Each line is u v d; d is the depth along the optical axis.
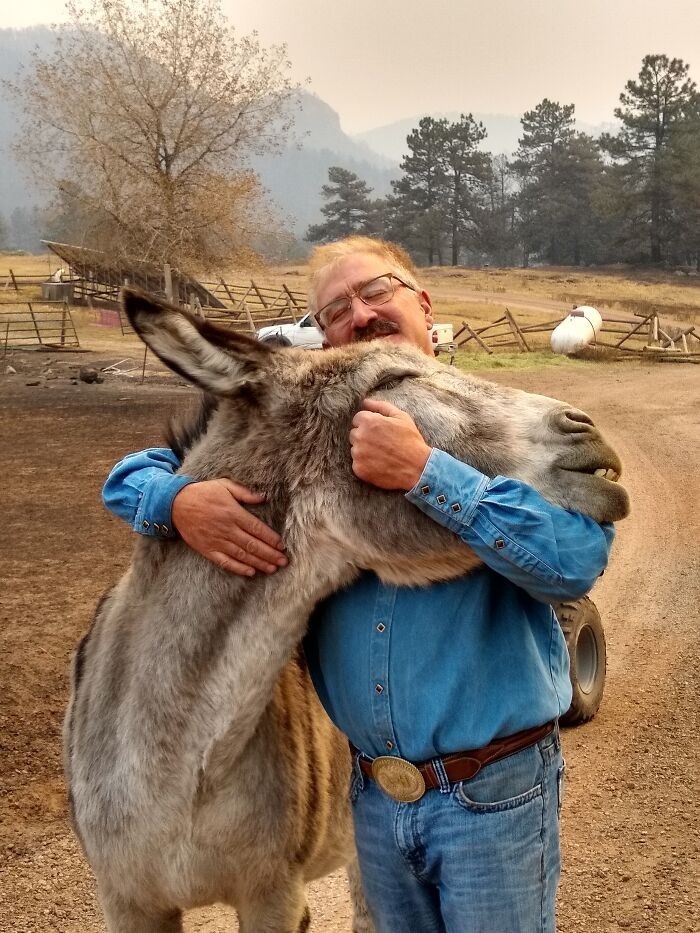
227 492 2.19
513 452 2.14
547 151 107.88
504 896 2.01
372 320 2.58
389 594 2.14
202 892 2.25
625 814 4.50
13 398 18.19
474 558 2.10
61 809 4.42
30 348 26.84
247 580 2.21
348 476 2.18
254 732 2.29
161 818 2.18
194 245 31.55
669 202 89.94
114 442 13.77
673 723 5.45
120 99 29.53
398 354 2.38
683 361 28.83
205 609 2.21
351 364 2.34
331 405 2.27
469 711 2.00
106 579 7.76
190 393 19.03
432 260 110.69
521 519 1.95
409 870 2.15
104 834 2.24
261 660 2.20
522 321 42.44
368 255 2.66
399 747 2.06
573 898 3.86
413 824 2.07
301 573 2.19
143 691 2.22
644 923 3.68
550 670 2.16
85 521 9.62
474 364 26.30
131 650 2.30
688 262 97.62
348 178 111.31
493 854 2.00
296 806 2.34
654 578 8.28
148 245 30.62
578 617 5.38
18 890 3.81
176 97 30.20
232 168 31.52
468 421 2.20
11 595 7.33
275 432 2.29
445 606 2.08
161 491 2.25
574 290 71.94
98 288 40.09
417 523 2.10
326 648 2.23
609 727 5.44
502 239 108.75
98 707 2.32
